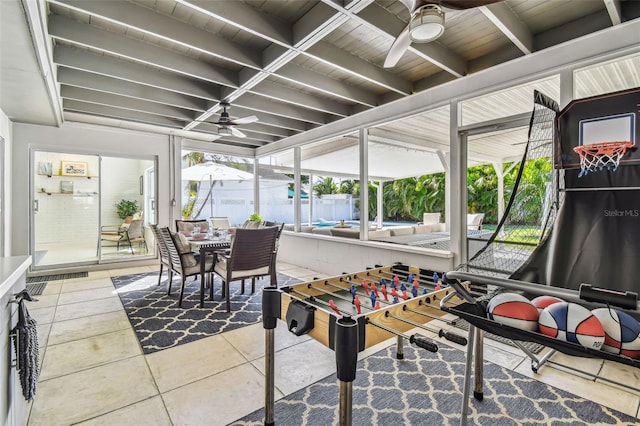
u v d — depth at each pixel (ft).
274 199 23.82
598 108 5.23
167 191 19.81
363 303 6.33
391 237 16.97
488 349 8.27
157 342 8.69
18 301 4.55
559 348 3.28
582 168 5.29
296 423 5.52
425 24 5.84
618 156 5.02
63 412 5.80
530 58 9.37
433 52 9.77
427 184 26.96
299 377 7.02
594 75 9.34
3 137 13.75
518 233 5.21
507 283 3.56
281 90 13.41
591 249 4.94
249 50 10.34
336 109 15.34
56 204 17.46
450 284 4.17
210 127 19.08
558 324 3.42
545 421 5.55
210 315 10.78
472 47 10.08
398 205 29.19
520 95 11.23
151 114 17.03
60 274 16.81
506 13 8.06
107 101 14.07
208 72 11.43
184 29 9.07
